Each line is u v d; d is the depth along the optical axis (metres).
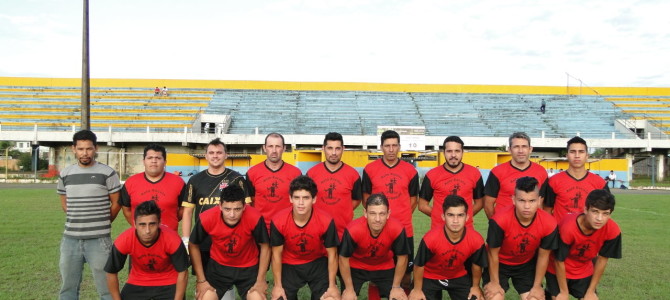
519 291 4.63
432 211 5.42
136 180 4.72
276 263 4.44
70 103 30.72
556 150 27.38
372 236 4.36
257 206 5.12
